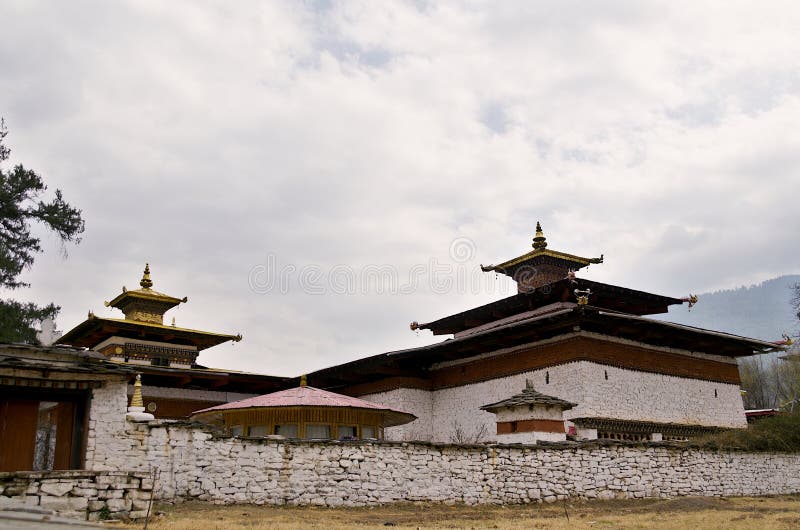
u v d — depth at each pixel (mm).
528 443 22547
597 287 31953
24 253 33969
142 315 41125
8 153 36031
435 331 38438
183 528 13406
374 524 15695
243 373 38250
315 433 22906
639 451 23328
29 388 17391
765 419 29734
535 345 30047
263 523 14781
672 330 29094
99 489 13594
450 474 20109
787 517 17484
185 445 17719
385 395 35438
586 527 15609
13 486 12789
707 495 24312
